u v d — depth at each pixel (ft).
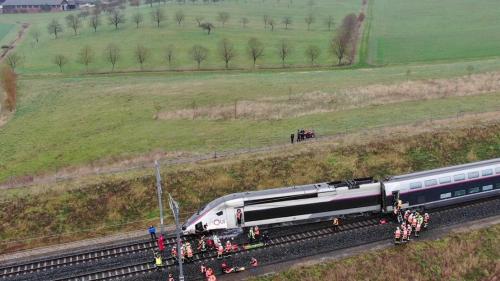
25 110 297.53
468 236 131.13
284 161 173.68
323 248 129.90
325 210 140.56
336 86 278.05
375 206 143.74
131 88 317.22
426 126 194.80
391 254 125.29
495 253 126.00
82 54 409.90
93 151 213.05
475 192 149.18
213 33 502.79
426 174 145.18
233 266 123.85
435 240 130.00
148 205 156.97
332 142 185.37
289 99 260.83
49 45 497.05
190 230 136.05
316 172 169.17
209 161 177.78
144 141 217.15
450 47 408.87
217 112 248.73
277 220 138.72
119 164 188.65
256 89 287.89
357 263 122.52
